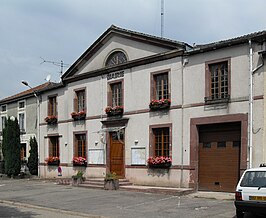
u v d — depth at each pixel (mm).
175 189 18172
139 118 21125
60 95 27688
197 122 18281
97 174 23766
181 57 19188
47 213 14141
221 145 17719
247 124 16422
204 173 18234
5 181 27812
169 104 19547
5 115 35219
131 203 15430
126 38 22406
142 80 21141
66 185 23281
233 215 12320
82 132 25156
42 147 29266
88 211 14039
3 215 13703
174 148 19172
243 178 11445
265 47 16125
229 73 17219
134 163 21172
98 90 24094
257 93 16188
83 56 25125
